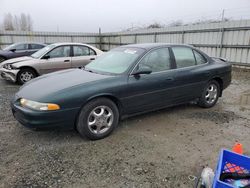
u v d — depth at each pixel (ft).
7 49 38.81
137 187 8.45
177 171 9.40
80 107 11.25
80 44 27.63
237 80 30.07
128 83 12.58
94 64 15.16
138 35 60.49
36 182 8.66
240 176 6.80
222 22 38.63
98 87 11.67
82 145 11.48
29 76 25.89
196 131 13.28
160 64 14.15
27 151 10.89
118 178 8.93
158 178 8.95
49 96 10.79
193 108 17.38
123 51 14.83
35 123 10.66
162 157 10.43
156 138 12.31
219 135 12.82
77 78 12.53
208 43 41.78
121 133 12.87
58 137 12.33
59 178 8.91
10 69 25.82
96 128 12.00
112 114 12.34
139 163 9.93
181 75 14.83
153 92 13.64
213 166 9.78
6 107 17.44
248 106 18.29
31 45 39.78
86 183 8.63
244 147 11.51
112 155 10.55
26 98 11.24
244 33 35.88
